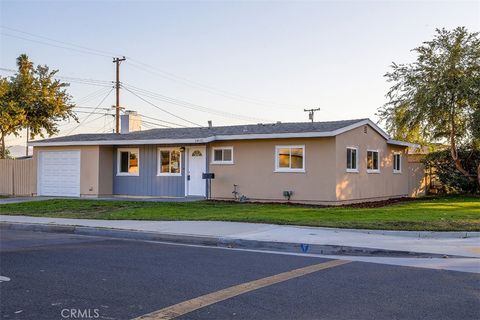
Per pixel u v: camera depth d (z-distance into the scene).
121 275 8.37
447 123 26.66
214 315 6.09
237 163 22.88
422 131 27.41
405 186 28.34
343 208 19.34
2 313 6.13
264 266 9.29
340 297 7.00
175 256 10.34
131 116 29.69
